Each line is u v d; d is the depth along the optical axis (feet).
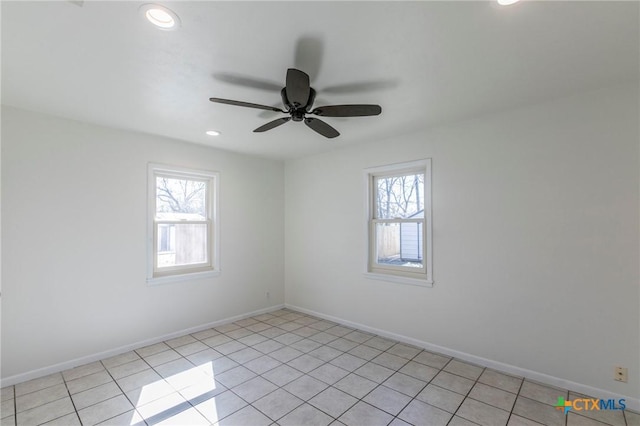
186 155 12.84
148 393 8.29
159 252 12.19
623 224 7.68
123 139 11.09
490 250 9.75
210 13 5.05
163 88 7.82
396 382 8.80
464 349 10.23
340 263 14.07
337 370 9.53
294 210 16.28
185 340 12.04
